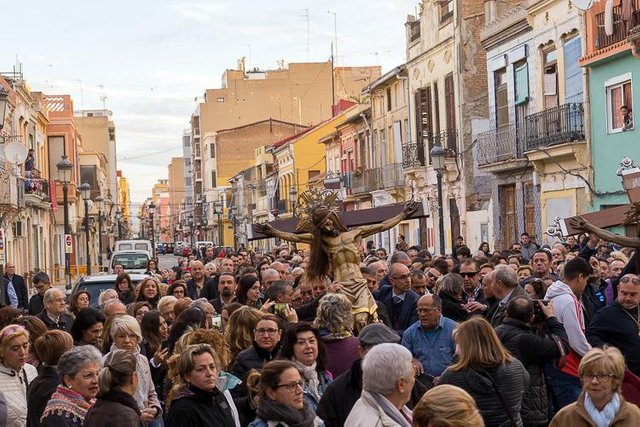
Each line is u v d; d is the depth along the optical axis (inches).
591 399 370.6
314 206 623.8
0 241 1029.8
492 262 903.7
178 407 384.8
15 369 463.2
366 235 632.4
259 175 4436.5
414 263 926.4
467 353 401.7
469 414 271.4
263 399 366.3
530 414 470.0
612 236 590.9
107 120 5482.3
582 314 526.6
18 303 1176.2
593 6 1402.6
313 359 429.4
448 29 2030.0
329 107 5497.1
